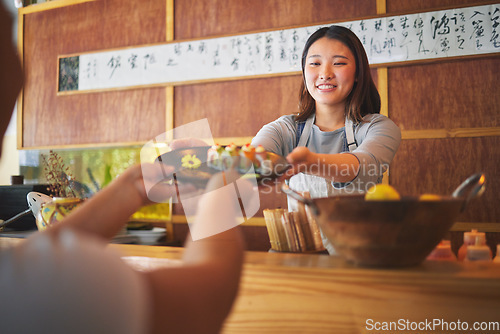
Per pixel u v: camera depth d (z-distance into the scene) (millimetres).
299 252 1490
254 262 831
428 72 2795
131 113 3543
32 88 3875
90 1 3688
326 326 760
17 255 399
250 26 3223
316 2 3045
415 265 774
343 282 750
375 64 2861
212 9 3328
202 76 3314
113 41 3619
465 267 751
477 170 2697
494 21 2641
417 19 2783
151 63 3461
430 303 699
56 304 380
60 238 412
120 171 3578
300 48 3055
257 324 811
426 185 2791
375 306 730
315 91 1792
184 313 411
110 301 375
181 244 3350
